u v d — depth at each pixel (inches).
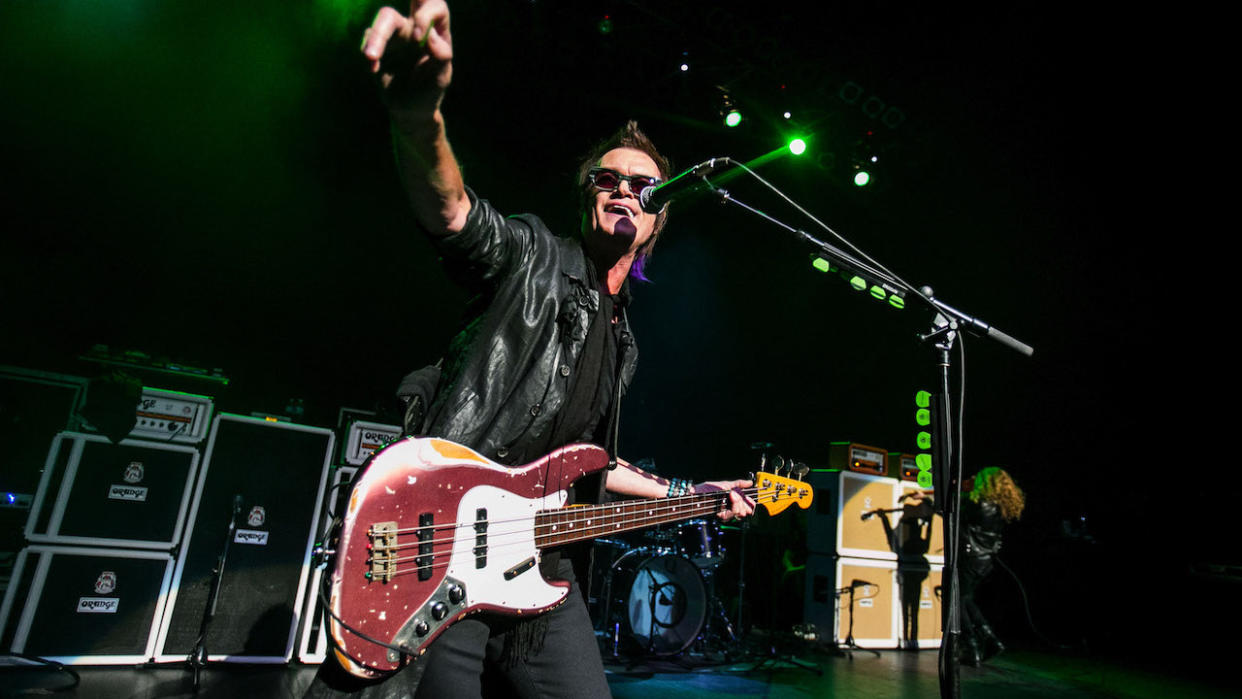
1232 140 260.8
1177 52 239.5
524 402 53.1
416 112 38.7
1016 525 363.6
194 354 293.9
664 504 71.6
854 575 256.7
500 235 52.1
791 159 302.0
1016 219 324.8
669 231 386.0
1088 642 311.9
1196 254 306.8
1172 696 213.9
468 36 258.2
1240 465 316.2
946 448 87.0
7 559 149.1
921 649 265.6
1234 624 298.8
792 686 188.1
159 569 156.2
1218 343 319.0
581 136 298.5
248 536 164.7
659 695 169.2
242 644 160.4
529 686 57.7
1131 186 294.2
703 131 293.7
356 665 42.6
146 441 159.2
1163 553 332.2
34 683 134.4
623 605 216.1
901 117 282.8
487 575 50.2
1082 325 351.6
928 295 89.6
